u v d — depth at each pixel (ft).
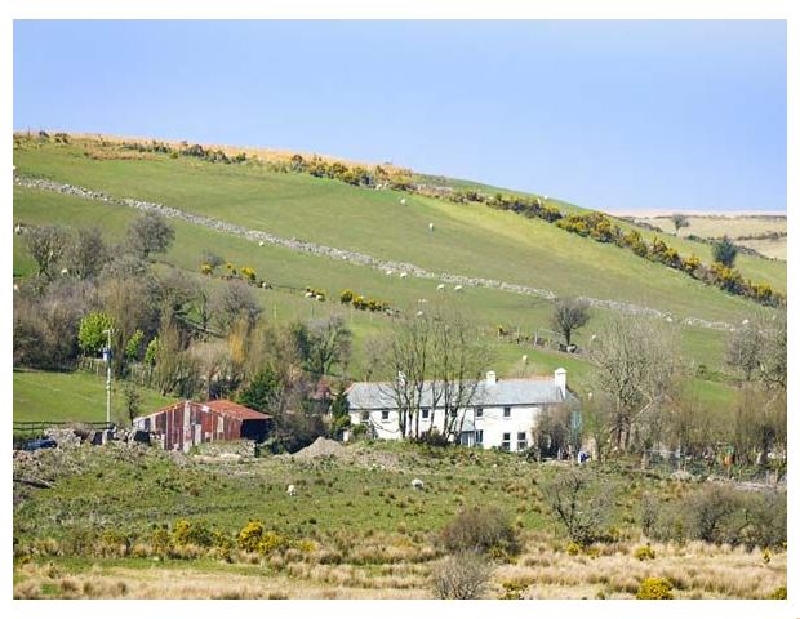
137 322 478.59
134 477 305.53
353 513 295.69
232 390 449.06
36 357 434.30
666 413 419.74
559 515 297.33
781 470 386.52
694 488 339.36
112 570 225.56
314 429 428.15
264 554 244.63
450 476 349.82
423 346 454.81
